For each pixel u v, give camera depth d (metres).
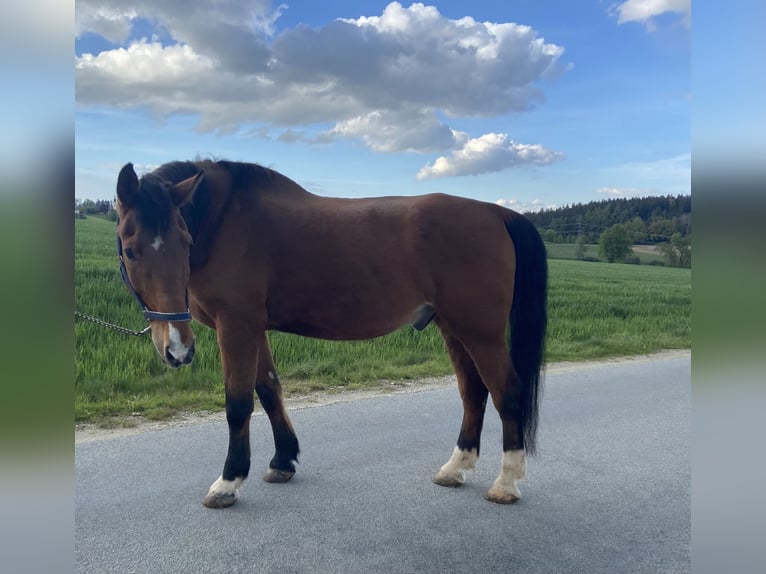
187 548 2.96
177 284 3.17
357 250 3.64
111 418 5.16
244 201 3.68
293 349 7.79
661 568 2.88
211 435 4.74
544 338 3.79
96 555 2.87
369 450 4.50
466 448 3.90
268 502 3.54
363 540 3.09
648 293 17.70
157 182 3.30
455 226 3.64
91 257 11.66
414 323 3.92
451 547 3.04
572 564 2.90
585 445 4.71
